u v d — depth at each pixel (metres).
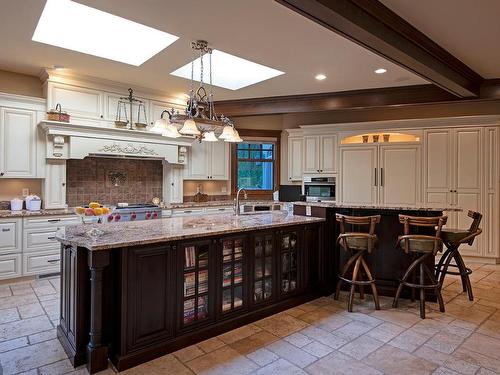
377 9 2.73
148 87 5.17
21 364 2.39
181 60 3.99
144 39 3.80
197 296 2.77
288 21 2.98
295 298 3.59
